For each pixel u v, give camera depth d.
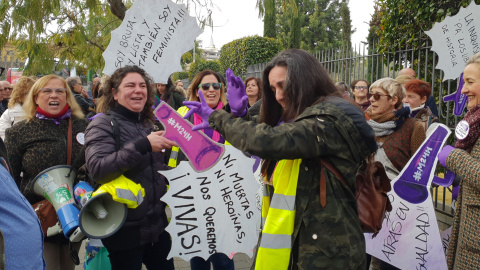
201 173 2.34
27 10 4.57
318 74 1.77
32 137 2.66
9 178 1.41
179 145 2.33
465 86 2.24
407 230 2.71
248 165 2.35
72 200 2.40
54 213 2.55
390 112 3.05
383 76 5.18
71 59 6.41
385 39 5.39
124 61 2.79
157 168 2.52
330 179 1.69
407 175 2.72
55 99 2.71
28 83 4.45
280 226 1.71
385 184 2.04
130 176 2.35
